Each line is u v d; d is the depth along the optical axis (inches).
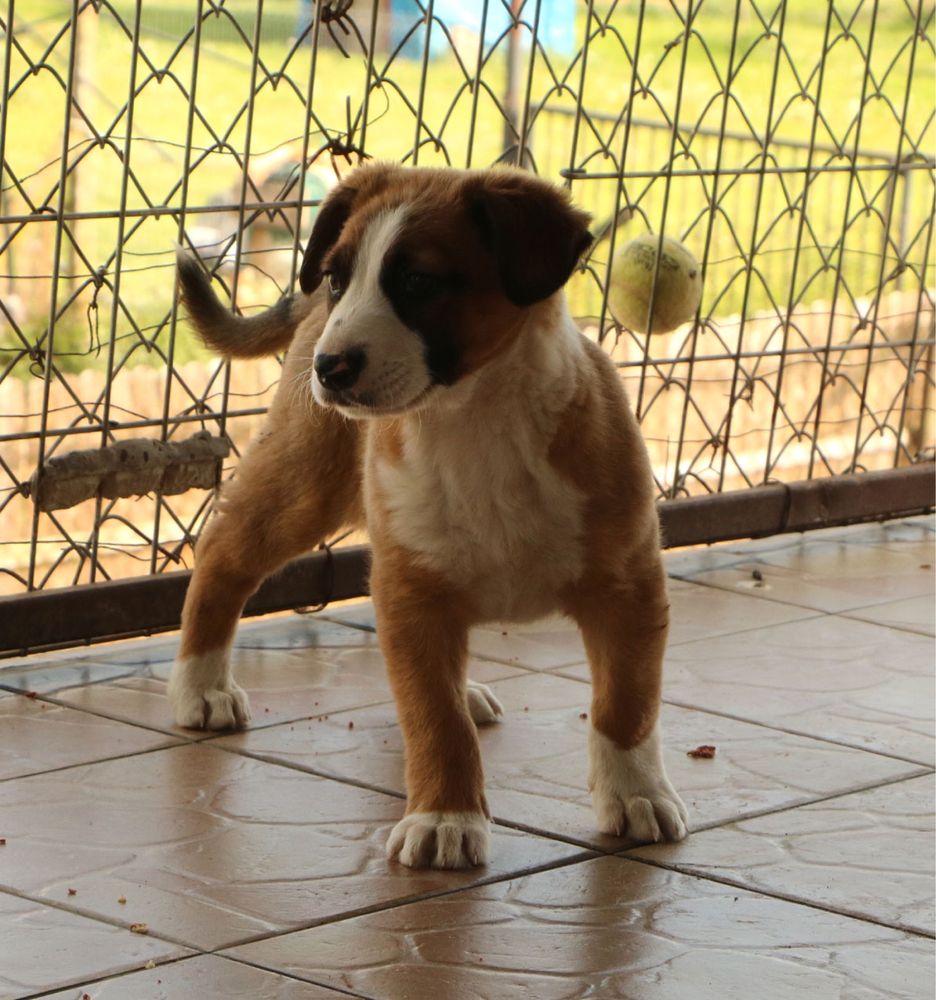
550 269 133.3
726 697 185.5
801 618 218.2
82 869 136.1
